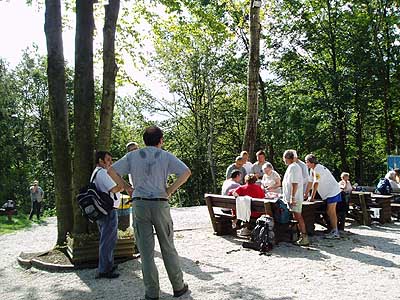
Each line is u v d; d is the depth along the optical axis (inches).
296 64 1056.2
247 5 594.2
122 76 485.7
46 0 317.1
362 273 239.6
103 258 243.9
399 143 1061.8
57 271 264.5
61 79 318.0
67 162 313.9
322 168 349.4
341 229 373.4
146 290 199.5
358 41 979.9
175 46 1109.7
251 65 486.3
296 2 1025.5
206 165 1379.2
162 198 199.3
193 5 451.2
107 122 313.3
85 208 237.9
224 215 366.3
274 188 408.8
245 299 198.7
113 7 315.6
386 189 497.0
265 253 292.7
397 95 988.6
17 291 229.8
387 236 354.3
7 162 1309.1
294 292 207.3
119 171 202.7
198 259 282.4
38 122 1606.8
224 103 1352.1
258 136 1186.6
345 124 1044.5
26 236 435.8
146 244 198.1
